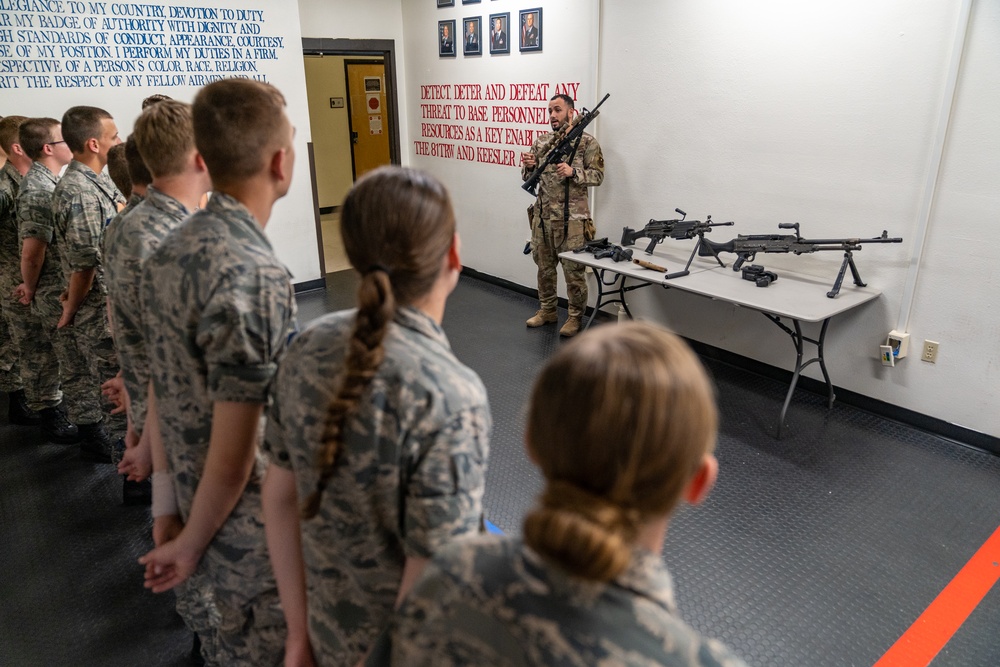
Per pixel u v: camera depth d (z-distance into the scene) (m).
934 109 2.70
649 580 0.50
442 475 0.74
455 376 0.76
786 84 3.15
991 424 2.81
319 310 4.93
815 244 3.00
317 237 5.32
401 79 5.76
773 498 2.55
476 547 0.56
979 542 2.31
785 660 1.83
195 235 1.08
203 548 1.13
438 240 0.78
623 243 3.79
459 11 4.95
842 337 3.22
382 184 0.77
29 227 2.65
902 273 2.93
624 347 0.50
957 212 2.72
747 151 3.39
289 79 4.91
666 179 3.83
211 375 1.04
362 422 0.73
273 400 0.87
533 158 4.18
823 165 3.10
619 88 3.96
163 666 1.82
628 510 0.49
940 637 1.91
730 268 3.42
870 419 3.14
